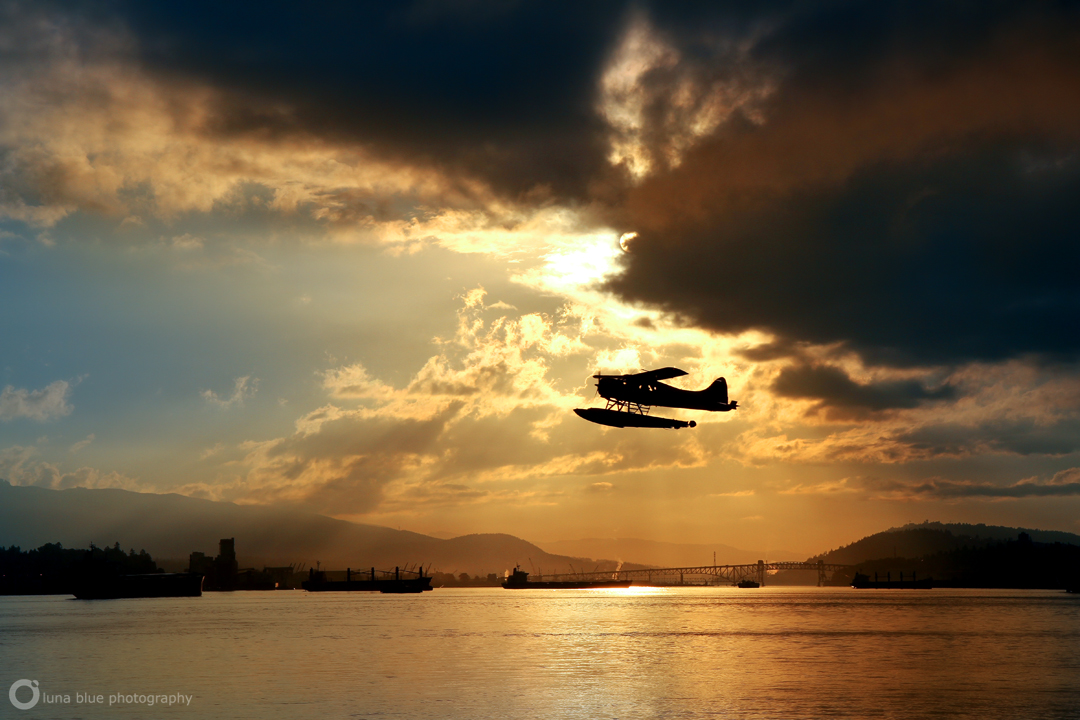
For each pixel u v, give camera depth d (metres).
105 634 143.38
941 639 130.12
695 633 145.25
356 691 74.31
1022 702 68.31
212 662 98.12
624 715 63.22
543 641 127.12
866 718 62.19
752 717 62.34
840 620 185.88
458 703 68.06
